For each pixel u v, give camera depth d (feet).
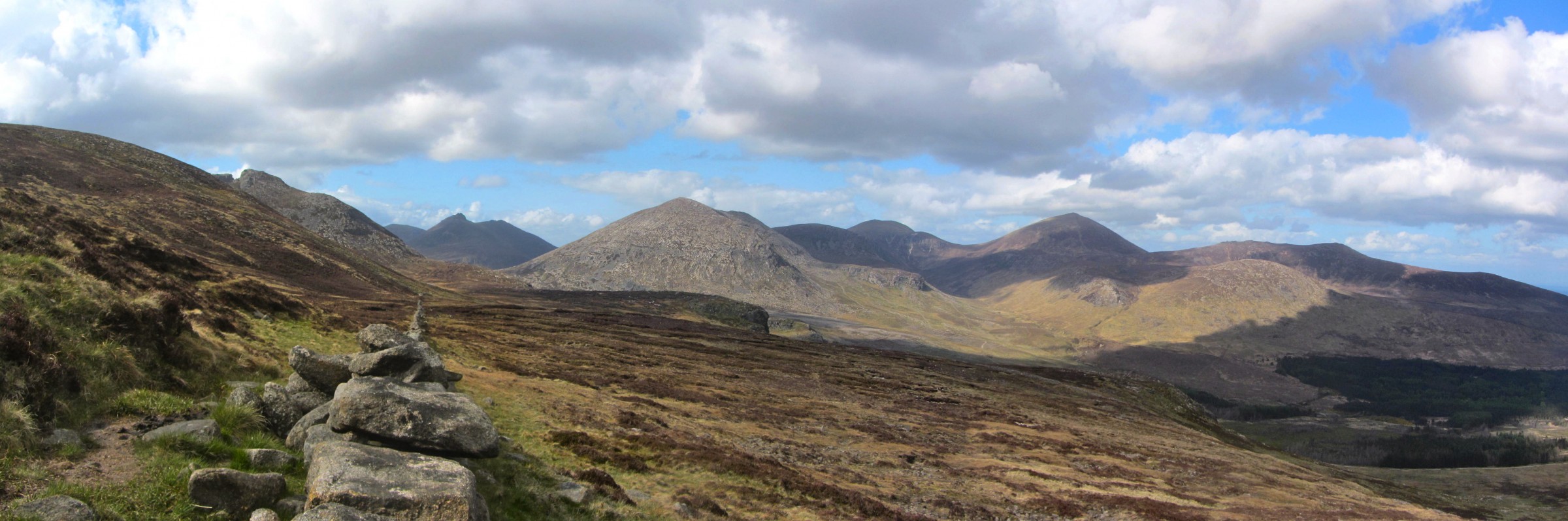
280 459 57.98
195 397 74.64
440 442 64.13
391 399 64.85
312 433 62.69
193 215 504.84
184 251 356.59
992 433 221.66
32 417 50.19
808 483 114.83
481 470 69.26
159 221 458.09
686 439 134.51
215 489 47.26
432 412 66.39
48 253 83.56
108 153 617.21
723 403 204.54
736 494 102.12
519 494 69.31
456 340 224.74
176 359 79.46
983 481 151.43
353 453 54.08
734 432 159.12
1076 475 171.73
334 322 177.88
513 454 86.43
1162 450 236.43
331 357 80.33
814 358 386.32
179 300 103.30
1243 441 396.78
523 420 117.50
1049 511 131.54
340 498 47.19
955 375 402.31
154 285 102.42
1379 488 287.28
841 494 112.68
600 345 318.04
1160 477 187.11
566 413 131.64
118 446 53.36
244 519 47.39
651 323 485.15
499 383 150.61
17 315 58.65
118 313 74.08
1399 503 210.79
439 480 52.95
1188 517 137.49
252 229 521.24
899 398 285.43
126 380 66.59
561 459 98.43
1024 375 449.89
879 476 142.31
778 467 124.98
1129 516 133.39
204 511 46.50
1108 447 225.35
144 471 49.65
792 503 102.89
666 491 96.48
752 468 116.06
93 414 57.62
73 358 61.82
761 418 188.03
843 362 387.96
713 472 112.06
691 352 341.21
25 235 83.97
